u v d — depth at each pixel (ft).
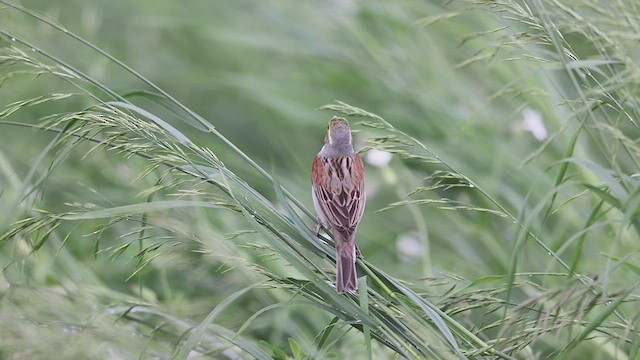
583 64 26.53
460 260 43.29
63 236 40.83
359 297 28.17
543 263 40.96
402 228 45.68
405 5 52.54
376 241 45.29
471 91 48.98
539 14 27.32
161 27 57.57
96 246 29.12
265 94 51.42
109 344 26.63
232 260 28.71
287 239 30.04
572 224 41.73
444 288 39.11
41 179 27.89
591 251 40.60
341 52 52.90
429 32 51.55
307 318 38.45
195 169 28.63
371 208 46.73
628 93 25.23
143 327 32.01
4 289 28.55
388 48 52.60
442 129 47.60
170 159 27.99
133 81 55.31
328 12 54.08
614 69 28.17
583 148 43.70
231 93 53.83
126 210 27.14
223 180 27.61
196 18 58.03
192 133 52.85
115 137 28.07
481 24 50.78
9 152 45.60
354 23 52.95
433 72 49.70
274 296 36.60
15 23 55.01
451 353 27.07
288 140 51.42
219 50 57.67
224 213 42.65
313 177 36.27
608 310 24.47
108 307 28.63
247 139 51.90
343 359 31.76
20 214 38.32
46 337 25.86
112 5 59.62
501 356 26.58
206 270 36.88
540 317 25.98
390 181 43.86
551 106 44.75
